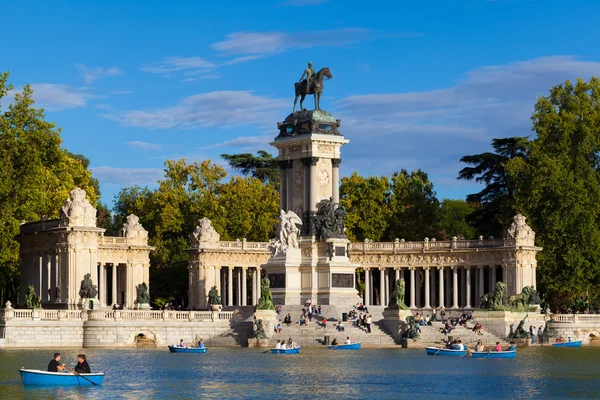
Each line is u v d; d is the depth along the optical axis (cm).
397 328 19775
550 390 13012
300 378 13988
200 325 19738
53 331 18750
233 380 13725
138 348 18925
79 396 12038
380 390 12938
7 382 13088
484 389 13088
